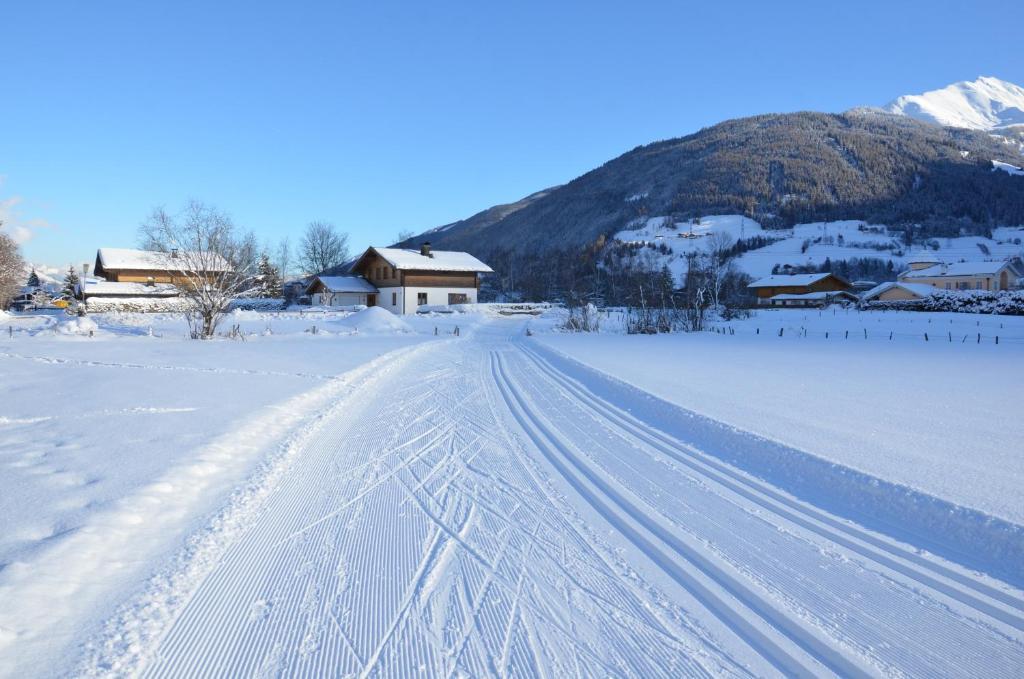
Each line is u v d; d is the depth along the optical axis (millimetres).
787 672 3191
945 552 4629
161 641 3480
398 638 3551
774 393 11672
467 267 65000
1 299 53344
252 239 29750
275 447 7871
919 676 3119
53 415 9398
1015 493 5535
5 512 5152
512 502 5887
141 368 15648
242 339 25641
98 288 58344
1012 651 3342
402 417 10102
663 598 3998
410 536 5062
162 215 28297
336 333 30266
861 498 5684
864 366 17125
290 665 3277
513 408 10898
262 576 4320
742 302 71812
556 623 3709
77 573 4160
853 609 3797
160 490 5816
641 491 6141
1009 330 35031
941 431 8203
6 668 3117
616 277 89000
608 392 12383
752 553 4625
